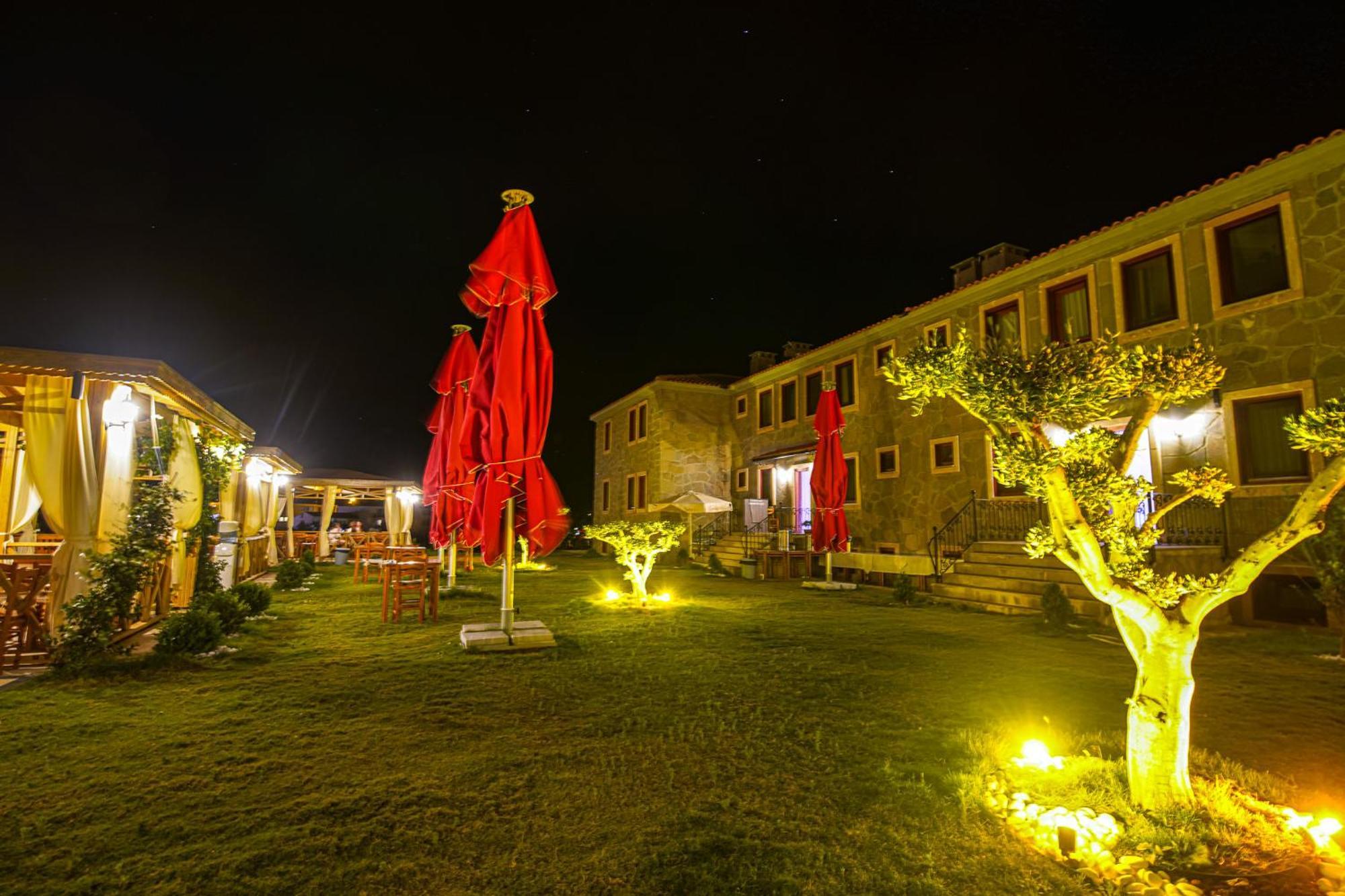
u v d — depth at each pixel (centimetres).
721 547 2178
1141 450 1180
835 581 1623
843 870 283
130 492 759
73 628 633
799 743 437
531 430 699
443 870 284
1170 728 333
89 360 676
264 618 940
